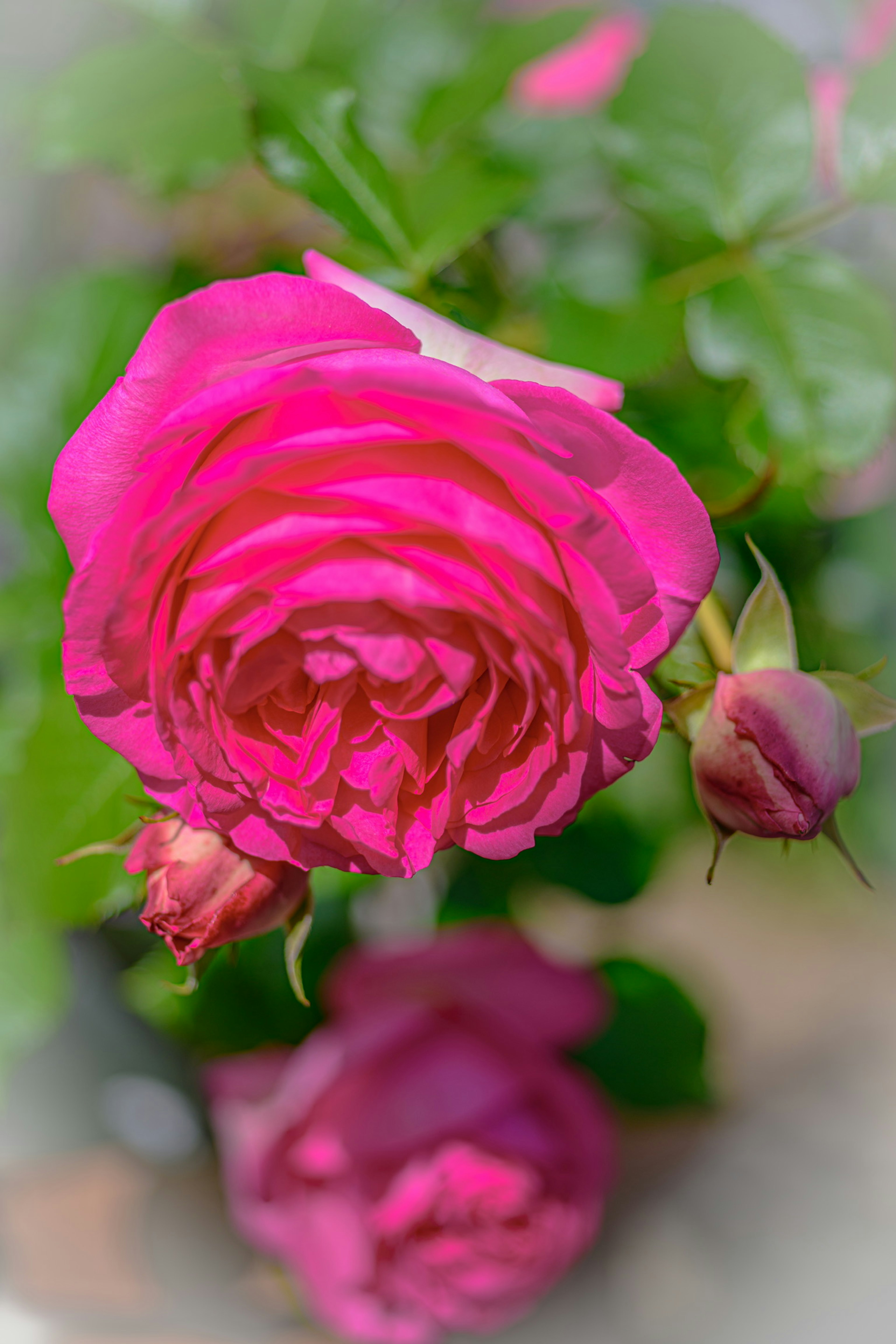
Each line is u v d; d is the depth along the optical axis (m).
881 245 0.49
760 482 0.44
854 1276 0.69
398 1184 0.53
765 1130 0.76
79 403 0.49
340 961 0.53
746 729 0.40
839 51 0.50
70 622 0.38
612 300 0.47
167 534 0.37
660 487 0.39
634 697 0.38
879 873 0.63
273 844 0.39
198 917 0.40
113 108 0.47
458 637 0.38
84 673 0.39
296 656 0.39
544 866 0.53
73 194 0.54
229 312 0.38
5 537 0.50
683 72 0.45
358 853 0.40
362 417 0.38
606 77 0.50
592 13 0.48
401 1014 0.53
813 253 0.45
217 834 0.40
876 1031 0.85
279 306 0.38
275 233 0.51
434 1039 0.54
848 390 0.44
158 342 0.38
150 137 0.47
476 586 0.38
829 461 0.44
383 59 0.50
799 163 0.45
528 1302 0.58
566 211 0.51
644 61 0.45
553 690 0.38
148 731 0.39
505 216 0.48
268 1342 0.60
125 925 0.53
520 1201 0.53
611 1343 0.65
